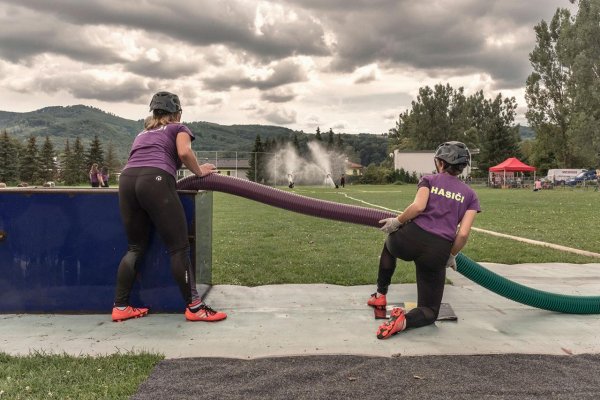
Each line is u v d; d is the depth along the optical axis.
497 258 6.65
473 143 84.75
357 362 2.94
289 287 4.95
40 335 3.46
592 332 3.56
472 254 6.95
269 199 4.11
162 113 3.89
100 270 3.98
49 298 4.00
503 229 10.29
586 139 45.06
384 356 3.04
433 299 3.60
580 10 45.47
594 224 11.30
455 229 3.49
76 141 68.81
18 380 2.63
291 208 4.09
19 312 4.01
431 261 3.47
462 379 2.68
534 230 10.10
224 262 6.34
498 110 86.31
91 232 3.97
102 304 4.00
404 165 71.19
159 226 3.71
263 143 78.88
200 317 3.79
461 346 3.23
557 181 45.16
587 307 4.03
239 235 9.20
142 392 2.50
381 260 4.03
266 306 4.25
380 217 3.95
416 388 2.56
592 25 44.03
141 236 3.85
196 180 4.14
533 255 6.91
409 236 3.51
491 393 2.50
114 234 3.97
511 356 3.04
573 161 55.06
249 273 5.64
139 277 3.98
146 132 3.82
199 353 3.09
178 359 2.97
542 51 52.41
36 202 3.95
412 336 3.44
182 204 3.95
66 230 3.97
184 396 2.46
